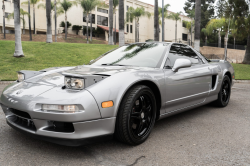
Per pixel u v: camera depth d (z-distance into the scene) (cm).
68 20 3622
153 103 235
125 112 202
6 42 1614
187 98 287
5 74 881
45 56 1297
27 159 188
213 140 238
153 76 235
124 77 208
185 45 332
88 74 196
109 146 217
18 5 1204
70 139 181
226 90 410
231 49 3281
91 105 181
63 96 182
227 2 1734
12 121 220
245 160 192
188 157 196
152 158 193
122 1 1612
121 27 1625
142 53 288
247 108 395
